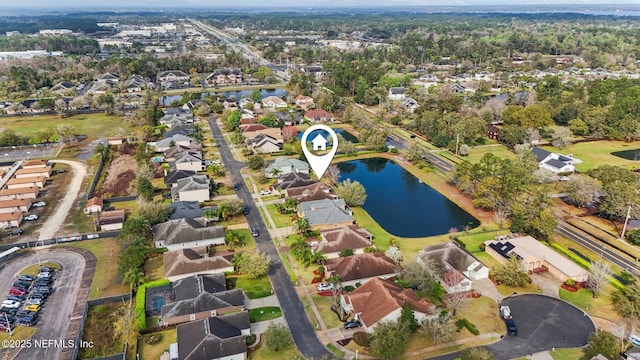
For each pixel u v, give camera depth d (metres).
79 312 83.50
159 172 152.88
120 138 183.88
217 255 99.00
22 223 118.62
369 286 84.62
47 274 93.56
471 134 179.62
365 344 74.88
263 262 93.31
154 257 102.00
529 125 187.00
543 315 82.69
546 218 106.12
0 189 136.75
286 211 122.81
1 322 79.81
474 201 126.50
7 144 180.62
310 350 74.25
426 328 76.06
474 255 102.81
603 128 190.38
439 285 89.94
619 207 113.19
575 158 165.62
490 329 79.06
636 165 158.12
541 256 97.81
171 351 72.00
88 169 157.50
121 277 93.81
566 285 90.81
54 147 181.00
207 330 72.12
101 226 114.12
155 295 87.62
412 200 135.38
